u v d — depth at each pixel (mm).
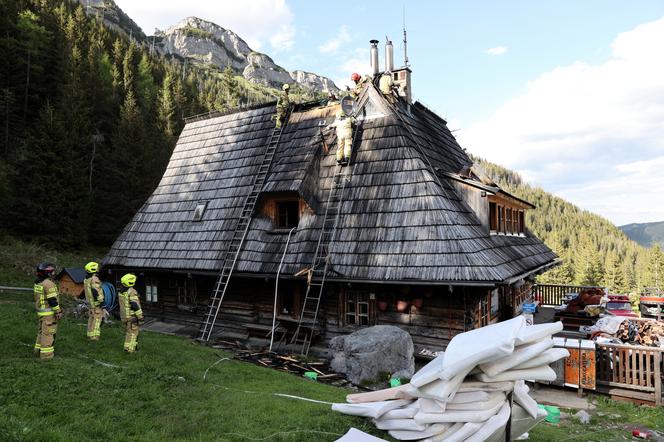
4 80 38500
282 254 13883
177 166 20078
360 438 5324
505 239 15703
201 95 85562
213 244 15695
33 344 9828
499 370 4660
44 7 68375
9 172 28625
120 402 6711
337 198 14039
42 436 5094
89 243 34000
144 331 14695
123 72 68125
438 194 12539
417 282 11102
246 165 17531
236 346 13289
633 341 12594
